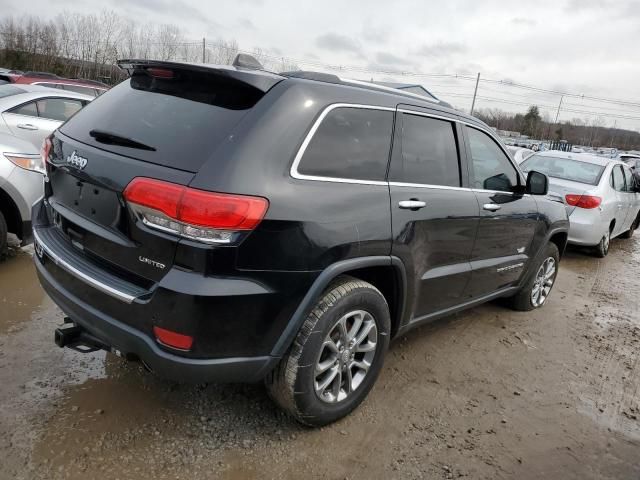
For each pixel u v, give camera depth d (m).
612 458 2.91
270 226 2.25
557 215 4.91
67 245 2.70
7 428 2.54
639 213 10.20
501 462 2.75
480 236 3.71
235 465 2.49
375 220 2.71
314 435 2.77
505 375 3.74
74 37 50.44
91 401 2.83
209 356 2.27
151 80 2.79
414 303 3.22
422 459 2.69
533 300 5.14
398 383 3.43
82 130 2.77
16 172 4.43
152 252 2.25
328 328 2.60
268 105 2.40
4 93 6.74
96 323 2.42
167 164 2.28
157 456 2.48
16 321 3.62
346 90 2.77
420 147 3.19
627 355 4.38
